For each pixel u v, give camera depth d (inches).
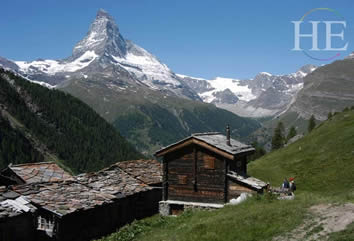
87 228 1286.9
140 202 1638.8
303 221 776.9
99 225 1353.3
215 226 865.5
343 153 2261.3
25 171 1596.9
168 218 1211.2
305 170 2276.1
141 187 1652.3
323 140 2878.9
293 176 2231.8
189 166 1366.9
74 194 1336.1
